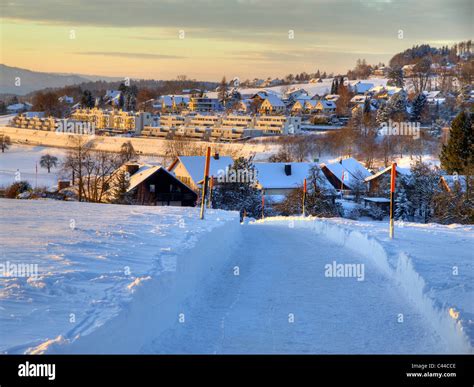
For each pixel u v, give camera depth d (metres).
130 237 14.33
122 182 57.34
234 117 170.12
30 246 12.55
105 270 10.16
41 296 8.27
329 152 119.31
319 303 11.45
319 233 23.56
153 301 8.95
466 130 71.06
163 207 27.86
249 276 14.13
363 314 10.66
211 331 9.59
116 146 142.00
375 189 73.62
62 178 81.81
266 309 11.03
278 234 23.44
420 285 11.30
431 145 111.12
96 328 6.77
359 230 19.88
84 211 22.44
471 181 45.72
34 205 24.69
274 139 134.50
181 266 11.15
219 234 17.36
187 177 73.88
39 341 6.41
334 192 64.12
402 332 9.62
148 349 8.25
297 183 73.44
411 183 63.31
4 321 7.12
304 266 15.37
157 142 146.00
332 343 9.14
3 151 145.62
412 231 20.42
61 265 10.52
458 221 45.38
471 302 9.80
